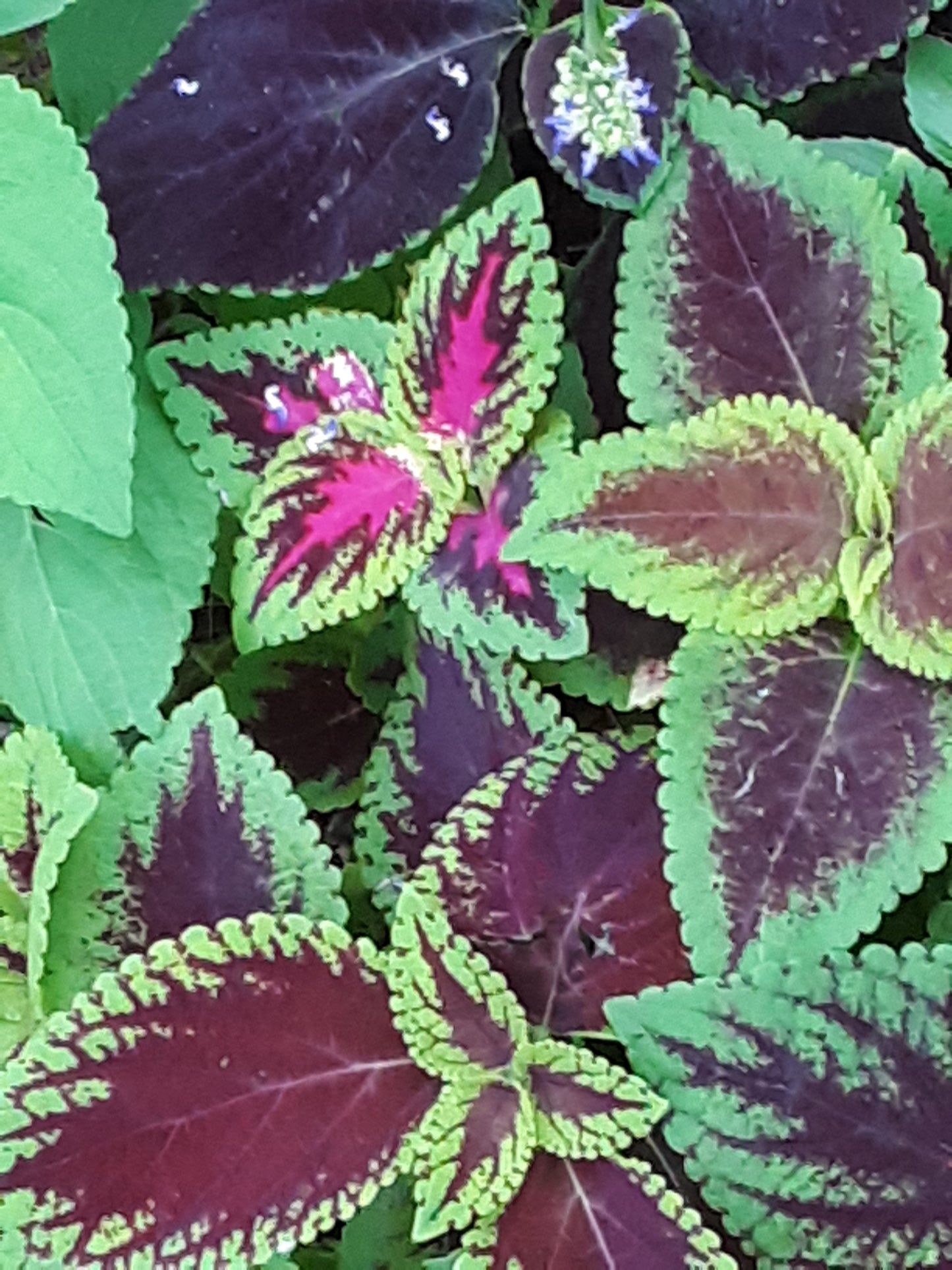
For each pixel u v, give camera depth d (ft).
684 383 1.14
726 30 1.25
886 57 1.28
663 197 1.15
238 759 1.16
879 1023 1.06
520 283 1.16
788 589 1.11
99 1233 1.01
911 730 1.10
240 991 1.07
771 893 1.07
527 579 1.18
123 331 1.06
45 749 1.17
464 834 1.15
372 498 1.21
